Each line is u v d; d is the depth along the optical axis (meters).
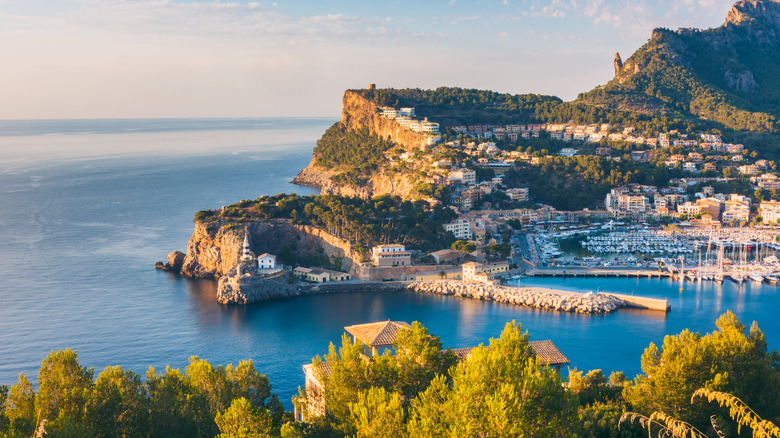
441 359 109.56
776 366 123.38
